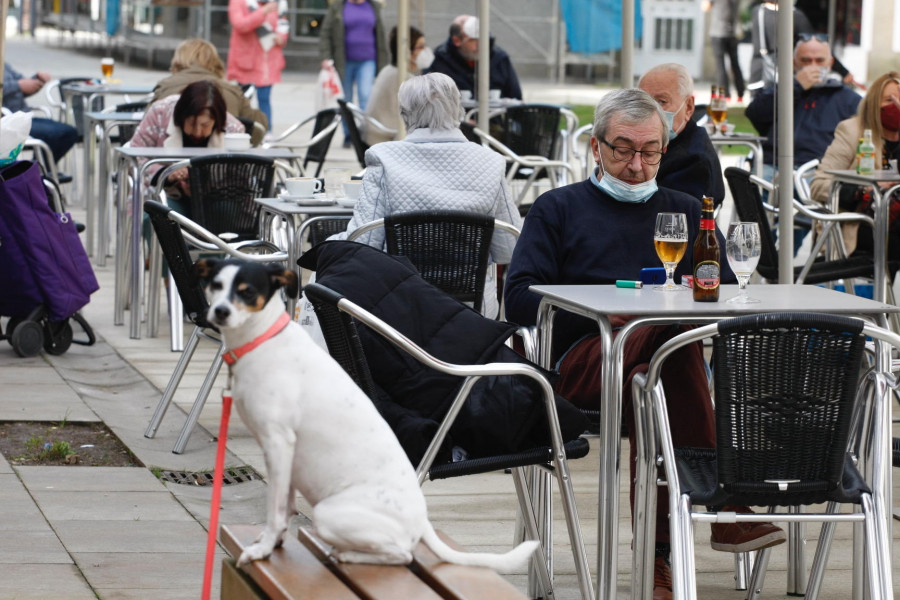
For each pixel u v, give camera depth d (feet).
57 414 33.81
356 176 38.37
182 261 29.99
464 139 31.01
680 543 18.15
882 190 38.81
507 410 20.24
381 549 15.71
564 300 20.84
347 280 20.90
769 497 18.28
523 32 107.34
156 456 30.66
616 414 19.88
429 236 28.81
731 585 23.82
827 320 17.57
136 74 148.15
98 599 21.40
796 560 23.21
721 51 122.52
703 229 21.90
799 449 18.15
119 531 25.02
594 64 108.27
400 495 15.80
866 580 21.48
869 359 21.50
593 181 25.13
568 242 24.70
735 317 18.62
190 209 44.14
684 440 21.71
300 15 151.94
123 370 39.70
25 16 226.79
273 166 40.01
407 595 14.78
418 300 20.89
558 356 24.64
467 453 20.48
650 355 22.43
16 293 39.86
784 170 27.84
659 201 25.04
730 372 17.88
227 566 16.98
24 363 39.55
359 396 15.96
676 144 31.76
